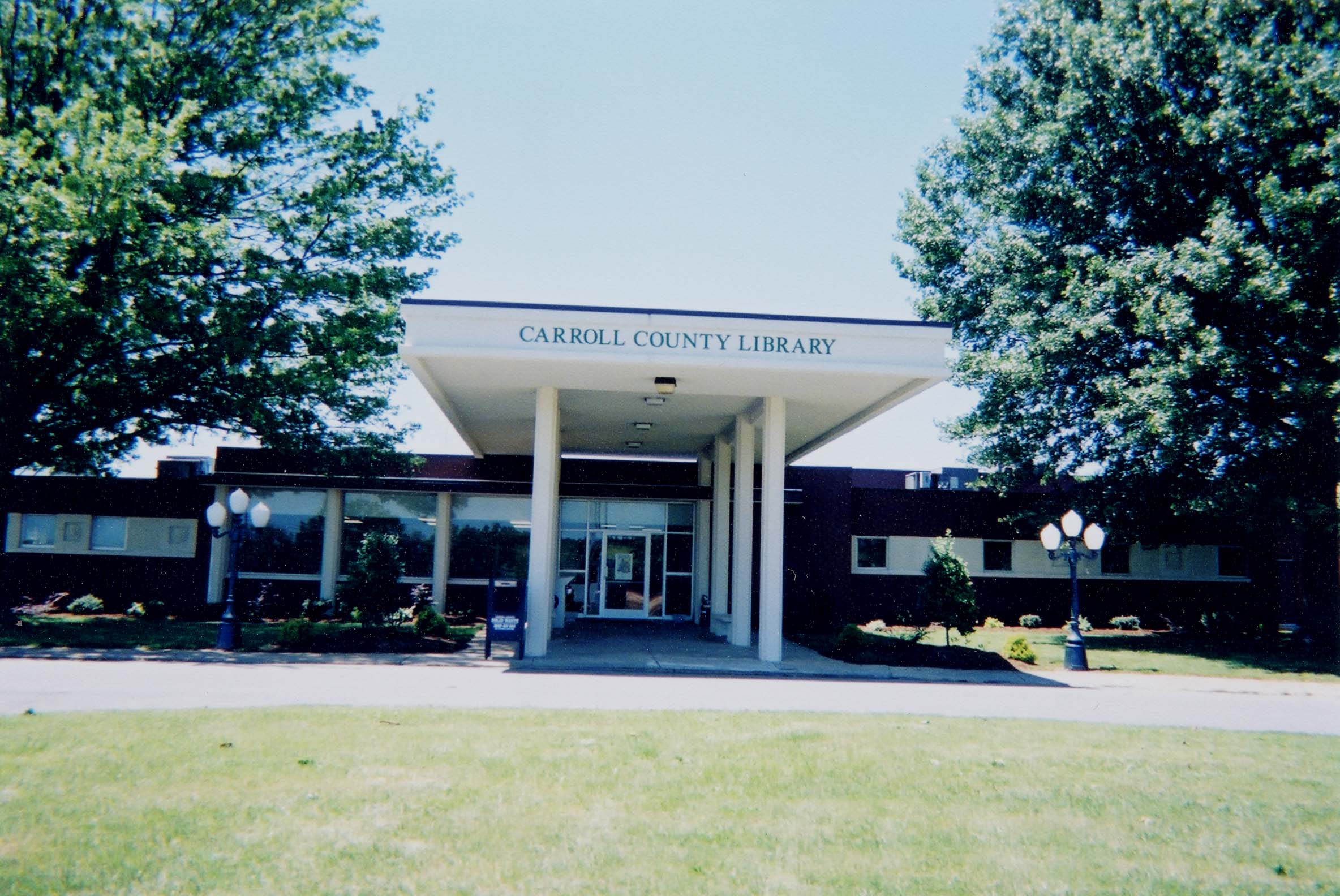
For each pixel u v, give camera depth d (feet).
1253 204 66.39
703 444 83.61
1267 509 63.26
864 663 51.47
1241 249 60.29
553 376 50.67
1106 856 18.38
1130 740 30.30
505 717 30.45
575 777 22.74
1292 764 27.27
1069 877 17.10
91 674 39.19
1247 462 65.05
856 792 22.31
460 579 81.66
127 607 80.64
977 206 88.89
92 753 23.82
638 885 15.94
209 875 15.78
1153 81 67.97
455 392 56.08
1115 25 70.90
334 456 71.77
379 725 28.53
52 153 58.59
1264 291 58.80
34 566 81.30
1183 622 88.84
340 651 50.08
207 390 66.39
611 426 72.79
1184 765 26.53
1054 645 69.77
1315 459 64.95
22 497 81.92
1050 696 41.98
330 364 67.72
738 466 63.10
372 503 82.02
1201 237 68.95
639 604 84.33
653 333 46.98
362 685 37.88
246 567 80.07
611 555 84.89
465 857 17.02
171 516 81.82
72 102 62.28
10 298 53.16
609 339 46.78
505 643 56.80
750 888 15.99
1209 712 38.65
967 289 87.30
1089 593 89.66
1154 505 73.97
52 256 54.90
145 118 63.82
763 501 52.85
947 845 18.69
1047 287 74.69
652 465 85.71
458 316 46.29
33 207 51.70
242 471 79.87
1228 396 65.41
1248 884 17.02
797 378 49.44
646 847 17.89
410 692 36.32
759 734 29.01
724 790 22.07
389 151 72.95
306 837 17.84
